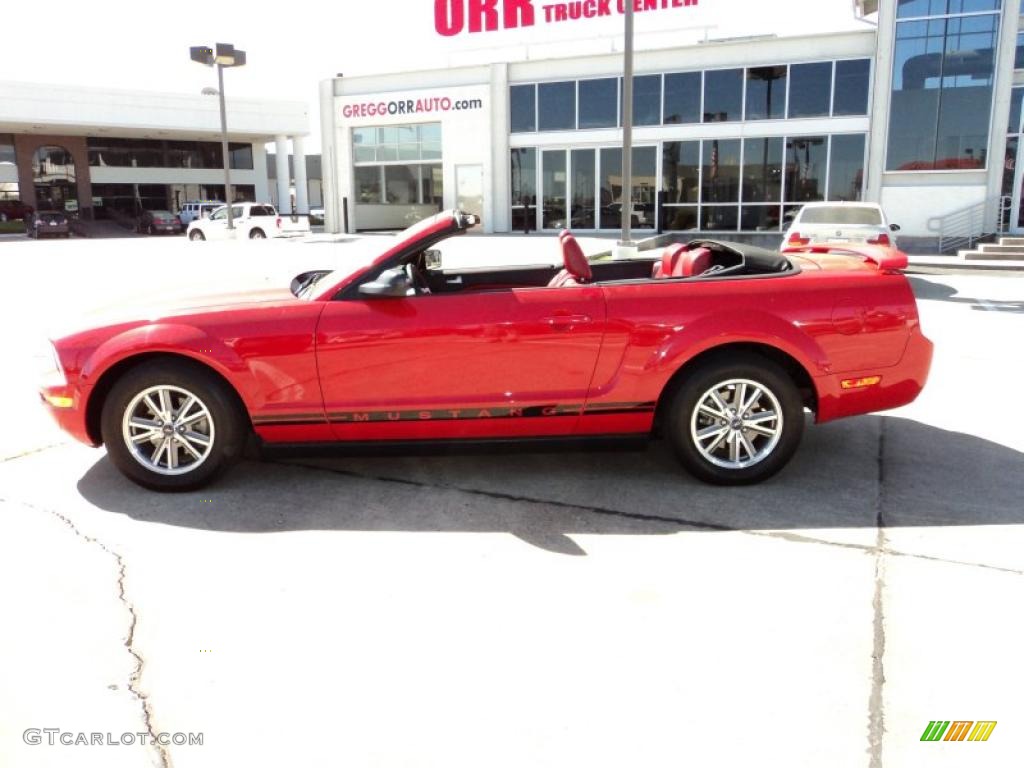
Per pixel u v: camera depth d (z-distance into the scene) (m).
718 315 4.16
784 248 12.51
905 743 2.33
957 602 3.11
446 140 28.86
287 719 2.47
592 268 5.40
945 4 20.08
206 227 32.28
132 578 3.37
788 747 2.32
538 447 4.34
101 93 42.38
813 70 22.70
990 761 2.25
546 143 27.00
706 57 23.94
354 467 4.74
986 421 5.60
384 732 2.41
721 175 24.48
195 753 2.32
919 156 21.08
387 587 3.29
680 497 4.23
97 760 2.29
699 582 3.30
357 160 31.41
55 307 11.34
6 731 2.42
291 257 21.42
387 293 4.09
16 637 2.92
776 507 4.08
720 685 2.62
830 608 3.08
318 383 4.15
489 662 2.76
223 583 3.33
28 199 46.78
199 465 4.29
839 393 4.30
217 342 4.11
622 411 4.24
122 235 43.19
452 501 4.21
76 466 4.75
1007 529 3.78
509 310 4.14
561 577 3.36
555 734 2.39
